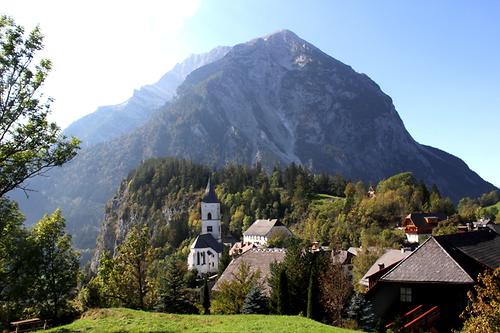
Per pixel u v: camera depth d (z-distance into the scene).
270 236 134.00
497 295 20.94
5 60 23.50
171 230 184.00
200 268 129.50
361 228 125.50
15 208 32.03
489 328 20.42
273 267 47.78
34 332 30.00
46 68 24.94
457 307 31.69
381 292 35.50
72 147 26.36
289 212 181.12
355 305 42.31
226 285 49.81
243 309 45.12
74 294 56.34
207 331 27.17
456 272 32.09
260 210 181.62
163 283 55.31
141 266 52.38
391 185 169.62
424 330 30.98
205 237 134.88
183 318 32.97
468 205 190.62
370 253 75.00
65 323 40.78
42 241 41.19
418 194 153.75
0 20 23.78
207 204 154.38
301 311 43.19
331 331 27.34
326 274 44.59
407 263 34.88
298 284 44.59
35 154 25.22
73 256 45.31
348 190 188.50
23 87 24.12
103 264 51.41
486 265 34.16
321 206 173.38
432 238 35.88
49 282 41.97
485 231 44.09
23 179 25.16
